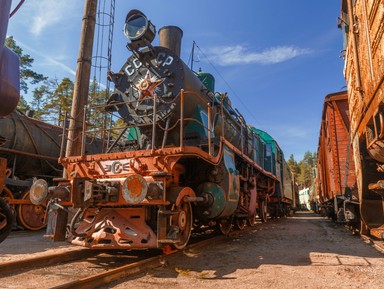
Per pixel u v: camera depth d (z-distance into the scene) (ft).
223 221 28.60
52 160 38.40
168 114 21.85
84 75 29.45
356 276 14.90
